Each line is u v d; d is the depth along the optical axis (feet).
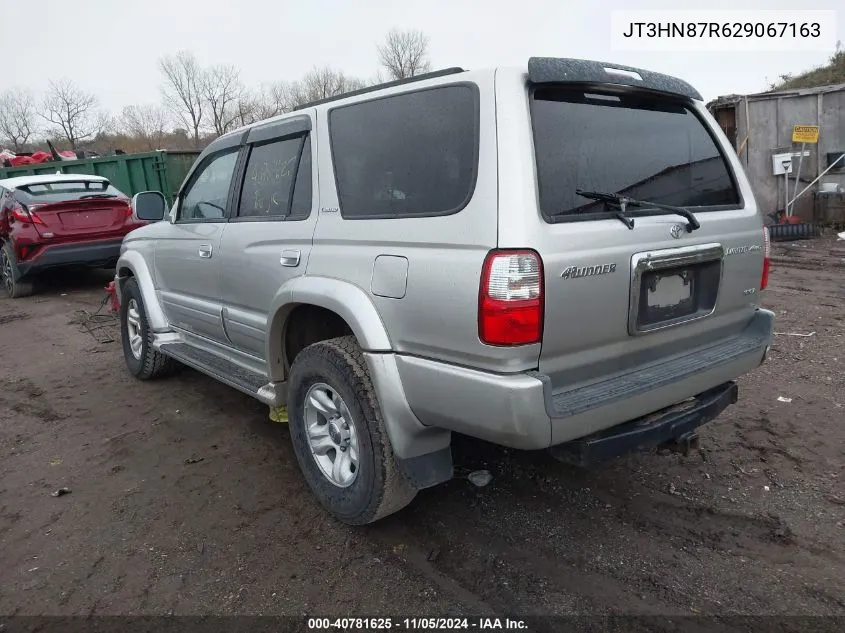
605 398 7.68
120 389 16.72
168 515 10.41
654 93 9.04
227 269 11.89
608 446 7.87
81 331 23.17
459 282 7.40
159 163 38.17
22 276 29.04
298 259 9.87
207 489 11.21
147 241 15.67
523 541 9.31
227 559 9.16
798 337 18.40
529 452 11.85
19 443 13.53
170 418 14.56
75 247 28.35
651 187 8.77
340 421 9.59
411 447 8.52
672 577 8.39
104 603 8.32
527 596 8.16
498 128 7.37
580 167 7.95
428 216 7.93
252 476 11.62
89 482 11.66
